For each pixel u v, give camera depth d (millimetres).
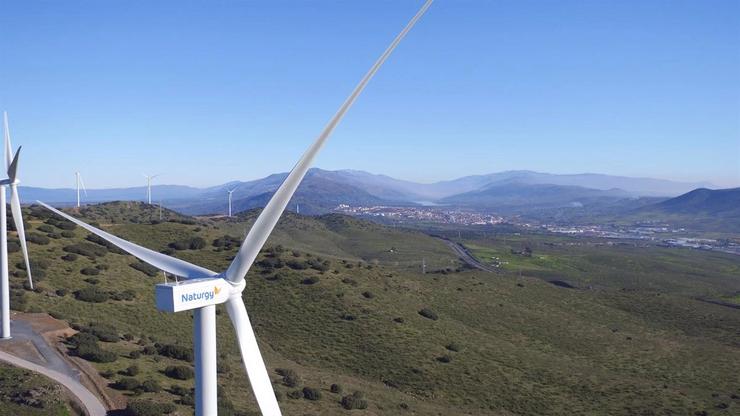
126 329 67000
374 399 58969
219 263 111500
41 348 50875
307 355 75688
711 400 75688
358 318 88125
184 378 50594
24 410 38094
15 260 80688
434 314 94750
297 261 109625
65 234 98375
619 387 76562
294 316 88062
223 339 73750
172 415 41375
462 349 82375
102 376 46562
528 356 85062
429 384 69625
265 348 75938
